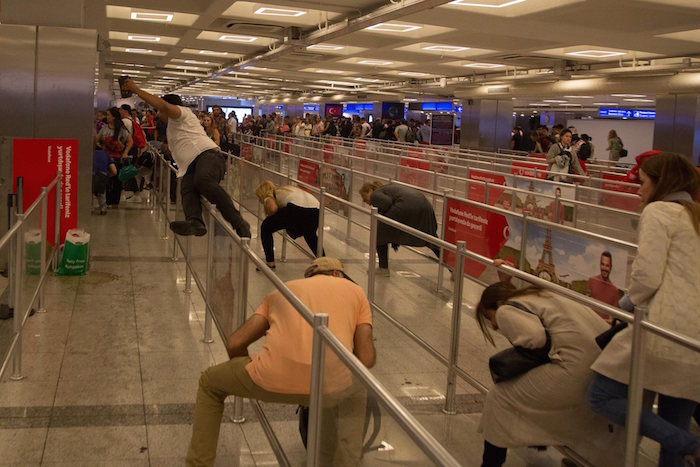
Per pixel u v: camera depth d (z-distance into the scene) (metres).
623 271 4.43
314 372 2.74
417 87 29.05
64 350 5.46
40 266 5.73
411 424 1.89
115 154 12.41
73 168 7.75
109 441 4.05
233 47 20.19
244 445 4.07
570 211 8.19
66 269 7.70
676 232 3.16
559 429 3.46
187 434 4.18
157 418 4.38
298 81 33.06
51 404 4.50
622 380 3.12
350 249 9.38
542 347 3.46
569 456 3.49
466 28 13.36
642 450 3.08
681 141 19.05
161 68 29.61
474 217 6.65
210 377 3.49
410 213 7.62
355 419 2.33
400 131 27.52
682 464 3.03
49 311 6.41
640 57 17.52
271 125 35.06
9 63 7.69
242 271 3.92
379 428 2.13
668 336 2.81
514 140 26.52
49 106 7.79
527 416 3.50
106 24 15.32
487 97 25.70
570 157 13.72
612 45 14.82
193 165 7.31
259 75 30.23
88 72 7.82
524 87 23.70
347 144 24.05
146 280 7.67
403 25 14.92
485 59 19.44
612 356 3.18
